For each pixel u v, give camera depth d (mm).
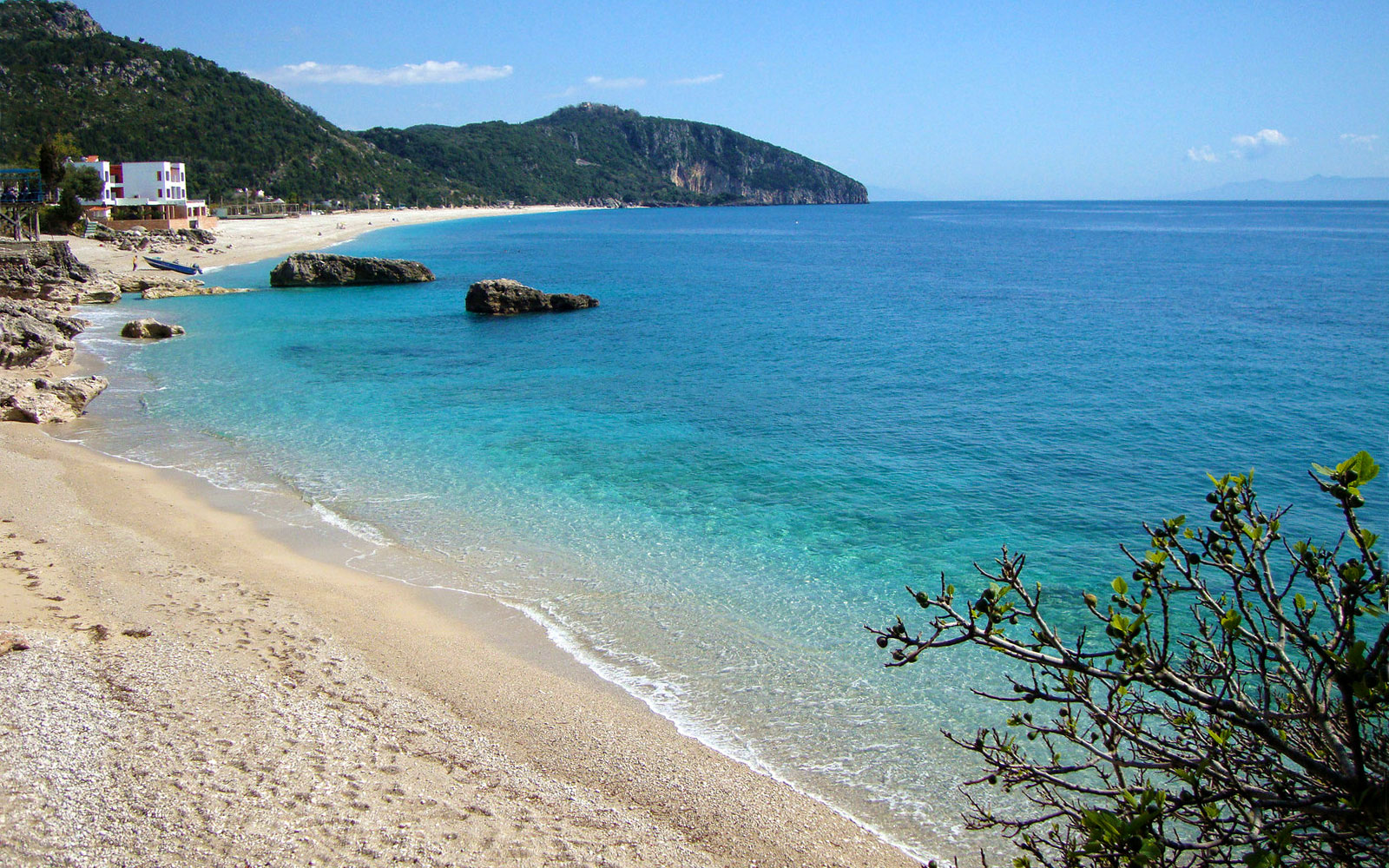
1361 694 3998
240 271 85625
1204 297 69562
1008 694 14195
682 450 27969
